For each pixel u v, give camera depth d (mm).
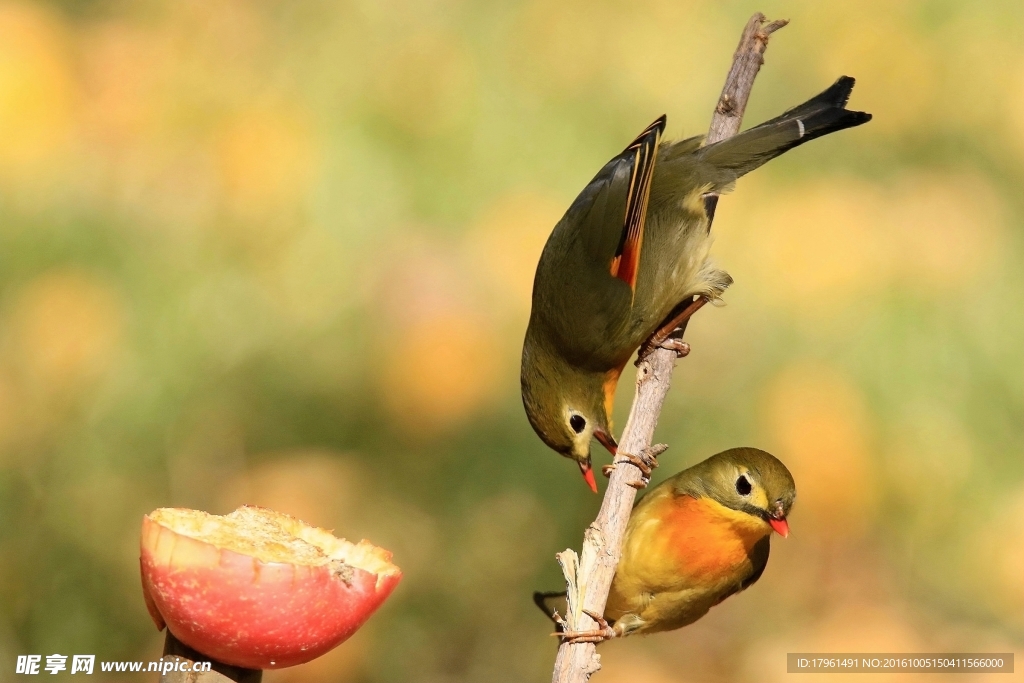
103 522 10031
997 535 10445
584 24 11742
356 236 10859
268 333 10617
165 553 3135
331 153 11086
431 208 11016
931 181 11844
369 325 10664
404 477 10438
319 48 11688
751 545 6574
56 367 10250
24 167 10789
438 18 11711
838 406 10328
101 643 9812
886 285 10898
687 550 6410
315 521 10094
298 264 10766
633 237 6984
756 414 10375
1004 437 10609
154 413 10305
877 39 12289
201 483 10281
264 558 3391
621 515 5387
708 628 10609
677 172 7336
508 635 10195
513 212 10914
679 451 10250
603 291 6969
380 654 10102
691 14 12109
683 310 7219
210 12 11914
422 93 11297
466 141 11172
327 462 10398
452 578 10266
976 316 10914
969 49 12227
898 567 10555
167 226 10852
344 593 3256
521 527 10312
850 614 10391
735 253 11055
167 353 10422
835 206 11227
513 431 10484
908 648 10250
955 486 10477
